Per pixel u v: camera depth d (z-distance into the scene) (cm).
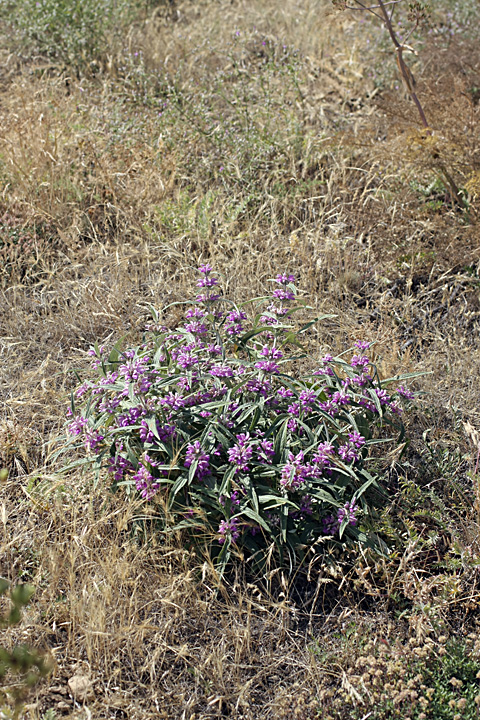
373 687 288
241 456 300
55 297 370
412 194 395
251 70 499
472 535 310
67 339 359
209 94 455
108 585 298
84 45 514
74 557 301
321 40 529
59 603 297
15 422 332
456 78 409
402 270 377
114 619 297
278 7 592
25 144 404
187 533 306
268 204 397
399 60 390
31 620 296
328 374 316
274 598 302
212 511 305
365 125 424
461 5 526
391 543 310
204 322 326
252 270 373
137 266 380
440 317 365
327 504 309
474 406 340
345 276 372
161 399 304
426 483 323
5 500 316
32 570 305
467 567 305
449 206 393
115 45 526
